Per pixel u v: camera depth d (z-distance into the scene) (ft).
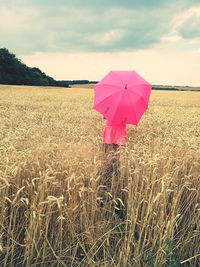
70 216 9.70
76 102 60.29
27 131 18.76
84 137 17.37
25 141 15.93
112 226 10.82
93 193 10.25
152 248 9.45
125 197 11.80
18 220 10.02
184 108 53.36
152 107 54.19
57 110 43.86
